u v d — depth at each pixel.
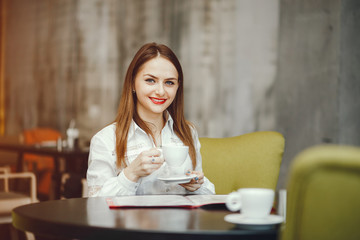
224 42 4.78
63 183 2.90
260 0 4.44
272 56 4.33
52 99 6.92
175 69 1.79
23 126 7.38
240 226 0.96
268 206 0.97
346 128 3.49
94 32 6.34
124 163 1.73
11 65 7.63
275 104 4.23
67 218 1.05
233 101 4.68
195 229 0.92
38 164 5.35
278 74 4.04
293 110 3.88
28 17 7.33
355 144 3.45
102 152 1.73
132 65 1.79
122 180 1.52
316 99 3.69
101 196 1.46
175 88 1.80
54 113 6.88
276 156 1.97
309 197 0.68
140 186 1.74
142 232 0.91
